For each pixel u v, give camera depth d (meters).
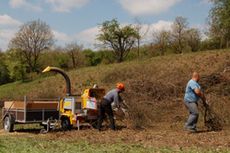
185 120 20.66
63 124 19.31
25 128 21.67
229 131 16.30
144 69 38.84
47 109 19.95
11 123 20.19
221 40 46.34
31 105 19.58
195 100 16.47
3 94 52.03
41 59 73.25
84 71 47.06
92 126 18.94
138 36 64.25
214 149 12.98
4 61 70.81
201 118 18.94
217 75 26.92
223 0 35.38
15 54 71.06
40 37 72.75
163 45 62.78
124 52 64.88
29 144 15.06
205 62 36.62
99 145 14.38
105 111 18.00
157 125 19.58
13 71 65.31
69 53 72.00
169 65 38.66
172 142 14.45
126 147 13.73
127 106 19.64
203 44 59.59
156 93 24.84
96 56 70.06
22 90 49.97
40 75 65.69
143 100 24.02
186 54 42.22
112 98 17.94
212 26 40.19
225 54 38.16
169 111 22.53
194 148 13.23
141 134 16.48
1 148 14.11
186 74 33.03
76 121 18.62
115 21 64.25
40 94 37.72
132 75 38.09
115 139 15.59
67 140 15.84
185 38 61.59
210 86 25.77
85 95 18.92
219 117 17.91
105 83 38.88
